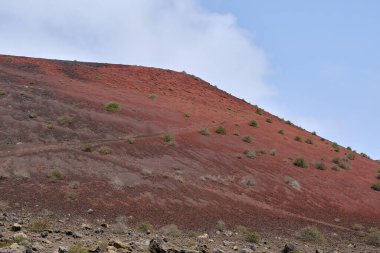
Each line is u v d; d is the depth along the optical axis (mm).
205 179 30406
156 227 19172
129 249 11156
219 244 15797
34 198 20172
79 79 56094
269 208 27609
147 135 37562
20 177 22562
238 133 46688
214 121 50000
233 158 37188
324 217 28469
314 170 40438
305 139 56656
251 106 73125
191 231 18969
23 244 9984
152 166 30109
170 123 43719
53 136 31375
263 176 34344
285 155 43250
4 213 16703
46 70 56375
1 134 29188
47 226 13719
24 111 34719
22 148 27516
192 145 37969
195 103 60094
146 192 24656
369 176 44969
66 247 10320
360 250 19266
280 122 67438
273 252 15141
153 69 75562
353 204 33156
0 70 48156
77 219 18266
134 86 61156
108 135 34719
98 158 28172
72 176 24297
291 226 23969
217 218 23062
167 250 10906
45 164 25031
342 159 48781
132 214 20844
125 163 28766
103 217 19516
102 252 10289
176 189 26516
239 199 27953
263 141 46969
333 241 21578
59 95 41750
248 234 18250
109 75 63656
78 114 37469
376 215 31656
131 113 42906
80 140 31984
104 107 41938
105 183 24406
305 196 32219
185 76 77312
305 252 16250
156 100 54375
